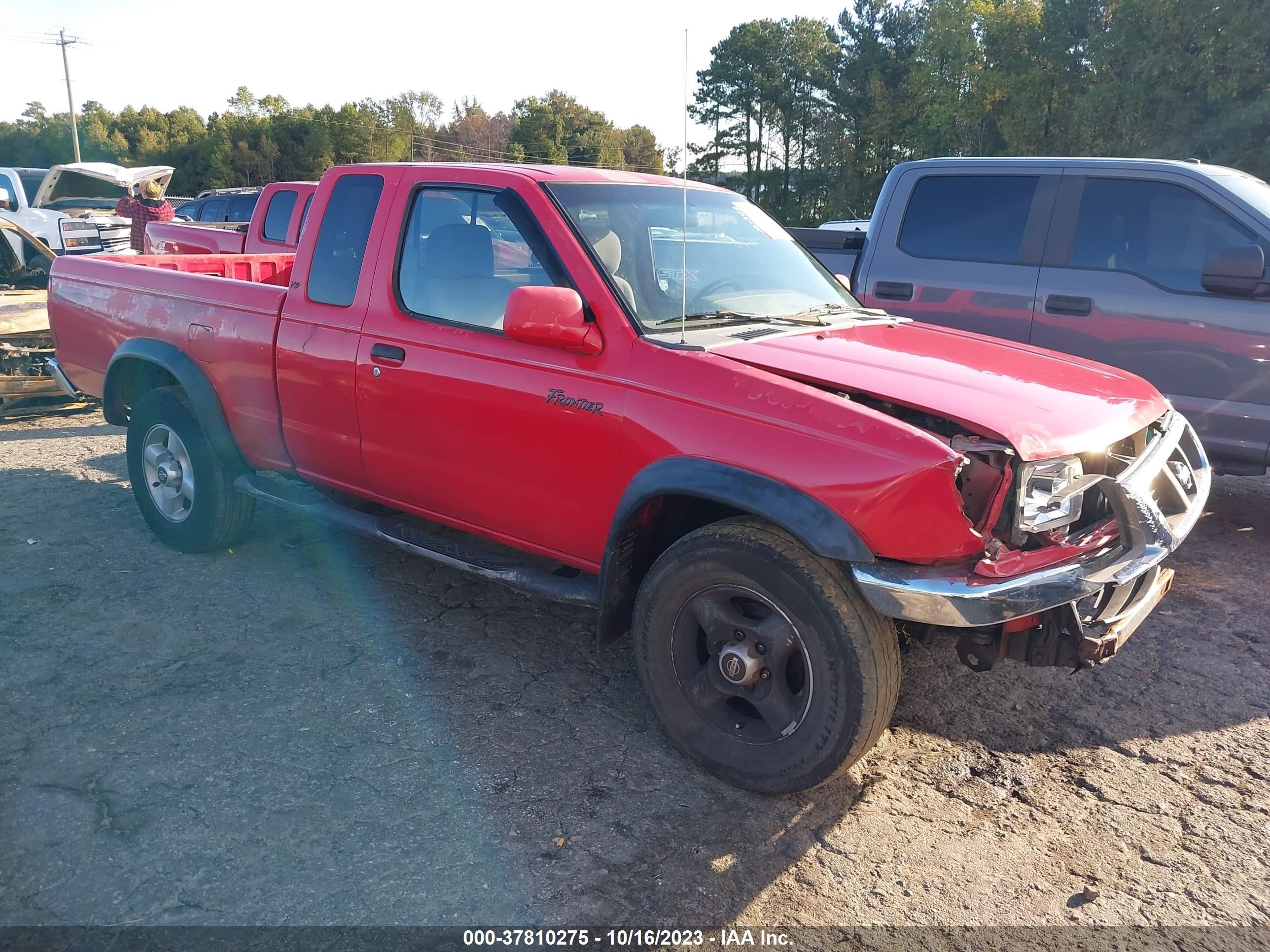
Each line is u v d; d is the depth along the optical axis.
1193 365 5.22
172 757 3.13
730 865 2.70
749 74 62.31
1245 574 5.01
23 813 2.82
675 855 2.73
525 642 4.06
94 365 5.25
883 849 2.79
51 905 2.46
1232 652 4.12
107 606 4.27
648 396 3.05
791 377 2.98
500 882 2.59
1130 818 2.96
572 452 3.26
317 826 2.80
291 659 3.84
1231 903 2.59
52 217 15.55
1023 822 2.94
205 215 16.08
